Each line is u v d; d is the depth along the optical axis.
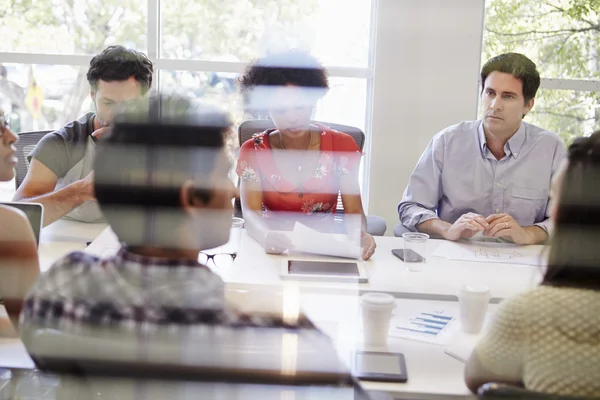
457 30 2.19
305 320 0.82
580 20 2.58
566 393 0.84
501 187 2.40
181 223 0.80
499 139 2.37
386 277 1.72
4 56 3.41
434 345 1.22
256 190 2.16
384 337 1.18
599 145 0.88
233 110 0.82
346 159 2.21
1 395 0.79
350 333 1.17
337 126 2.47
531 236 2.14
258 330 0.77
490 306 1.31
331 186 2.20
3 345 0.88
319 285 1.58
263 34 3.03
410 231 2.36
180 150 0.78
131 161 0.78
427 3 2.13
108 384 0.74
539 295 0.95
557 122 2.71
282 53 1.80
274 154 2.17
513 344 0.94
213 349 0.74
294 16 2.90
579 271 0.93
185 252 0.81
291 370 0.74
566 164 0.92
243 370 0.73
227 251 1.84
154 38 3.46
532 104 2.35
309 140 2.21
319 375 0.75
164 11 3.42
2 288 0.90
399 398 0.99
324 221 2.17
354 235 2.05
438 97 2.37
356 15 2.82
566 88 2.69
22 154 2.33
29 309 0.83
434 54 2.25
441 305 1.48
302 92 1.80
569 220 0.92
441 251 2.03
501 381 0.95
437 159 2.44
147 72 2.00
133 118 0.78
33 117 3.46
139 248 0.82
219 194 0.81
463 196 2.44
